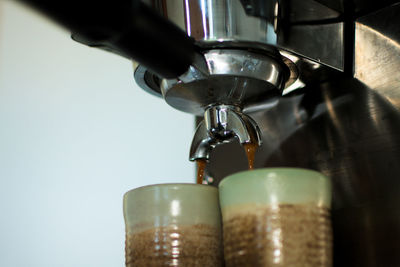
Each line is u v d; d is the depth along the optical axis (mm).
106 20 421
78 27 422
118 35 429
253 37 521
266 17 527
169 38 448
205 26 515
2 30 976
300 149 624
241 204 506
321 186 506
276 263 490
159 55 447
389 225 553
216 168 689
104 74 927
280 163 637
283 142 638
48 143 903
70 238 859
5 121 911
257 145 562
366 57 588
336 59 590
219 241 559
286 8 549
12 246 864
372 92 581
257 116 662
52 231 868
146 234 546
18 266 857
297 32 557
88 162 887
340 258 575
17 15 984
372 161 572
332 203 589
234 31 517
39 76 939
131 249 553
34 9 412
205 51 530
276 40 535
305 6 565
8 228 869
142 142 881
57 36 961
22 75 939
